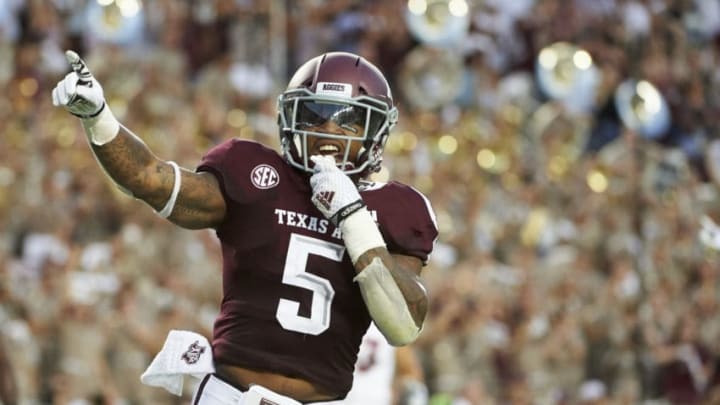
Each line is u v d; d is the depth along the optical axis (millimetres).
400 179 41188
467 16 46812
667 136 49656
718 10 55406
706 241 26578
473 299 35688
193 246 34625
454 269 36656
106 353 30750
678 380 37844
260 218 13789
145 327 31062
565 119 46719
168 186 13430
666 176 46281
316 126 13961
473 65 46781
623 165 45125
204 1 44219
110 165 13203
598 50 50219
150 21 43562
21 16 43062
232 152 13953
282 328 13742
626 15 51594
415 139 42938
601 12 51312
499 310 36312
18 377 28281
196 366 13867
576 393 36156
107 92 40938
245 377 13789
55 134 38562
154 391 30531
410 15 46469
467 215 40656
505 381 35156
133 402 30531
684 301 40688
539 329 36281
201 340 14023
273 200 13836
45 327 30516
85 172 37156
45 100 41719
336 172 13547
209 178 13781
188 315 31859
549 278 38656
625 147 45938
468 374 34344
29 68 42125
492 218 41375
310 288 13820
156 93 41094
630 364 37438
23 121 40594
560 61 47688
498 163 44031
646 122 48500
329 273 13844
